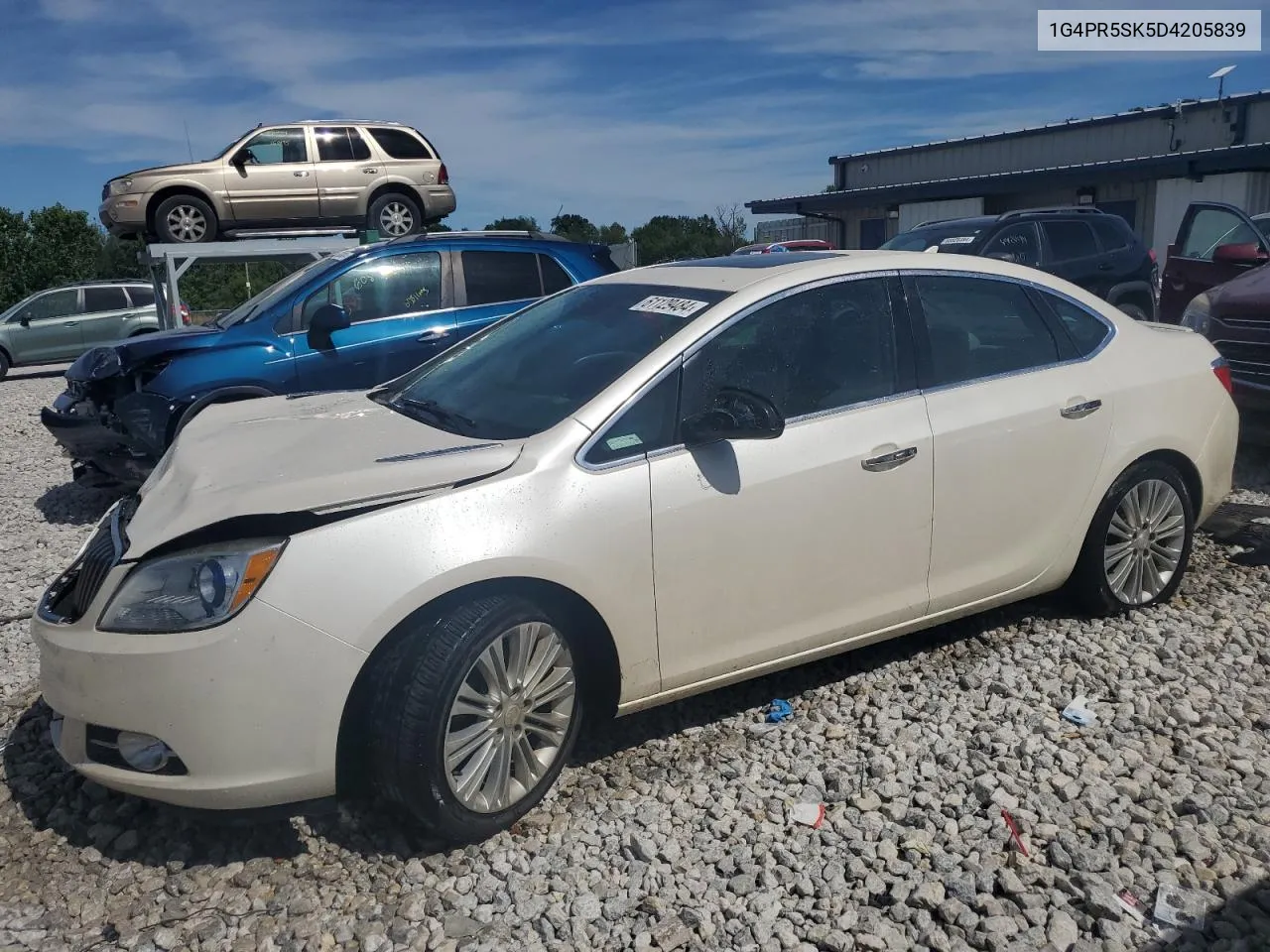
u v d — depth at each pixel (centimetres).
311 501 313
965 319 431
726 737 392
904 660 448
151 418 685
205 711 298
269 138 1335
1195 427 477
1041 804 338
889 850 319
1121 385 456
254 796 305
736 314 380
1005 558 432
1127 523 467
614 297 432
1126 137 2645
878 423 394
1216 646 448
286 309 726
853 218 3138
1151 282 1195
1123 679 420
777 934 287
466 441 358
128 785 311
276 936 293
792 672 442
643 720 407
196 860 329
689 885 309
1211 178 2245
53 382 1806
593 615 344
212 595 301
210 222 1312
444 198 1407
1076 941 280
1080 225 1172
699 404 365
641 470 347
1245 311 702
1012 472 423
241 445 377
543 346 414
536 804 344
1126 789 344
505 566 321
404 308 755
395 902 306
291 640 300
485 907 302
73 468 767
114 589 312
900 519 398
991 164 2967
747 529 364
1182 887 298
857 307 406
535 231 832
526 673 332
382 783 322
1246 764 356
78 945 293
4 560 678
